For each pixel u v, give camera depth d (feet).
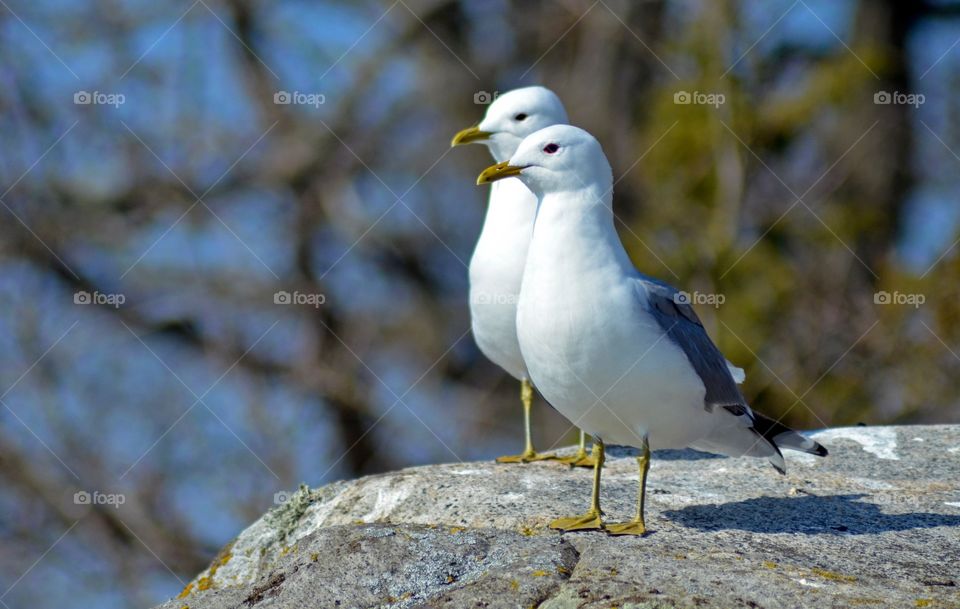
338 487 25.26
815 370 44.11
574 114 59.11
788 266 47.29
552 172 22.15
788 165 53.36
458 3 63.10
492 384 59.88
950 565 20.34
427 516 23.06
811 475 25.34
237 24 63.72
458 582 19.90
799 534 21.71
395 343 61.21
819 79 53.57
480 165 61.00
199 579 24.50
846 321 44.83
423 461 59.62
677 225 49.78
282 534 24.54
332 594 19.92
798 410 43.55
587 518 22.11
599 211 22.11
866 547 21.11
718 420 23.13
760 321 45.42
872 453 26.81
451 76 61.82
